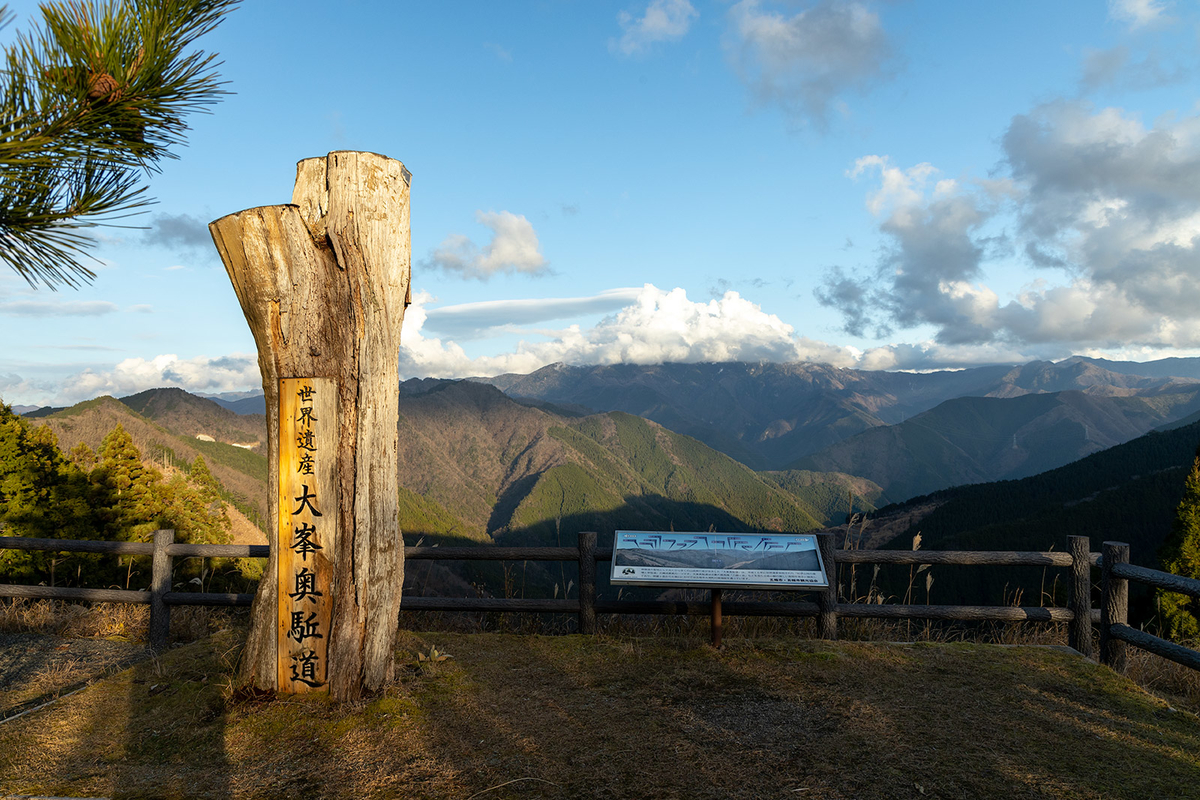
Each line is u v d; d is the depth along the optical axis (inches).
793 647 187.6
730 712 145.3
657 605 201.8
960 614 194.4
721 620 203.9
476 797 109.3
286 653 149.8
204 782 115.7
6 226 86.7
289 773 118.5
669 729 136.3
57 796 111.1
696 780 115.6
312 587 149.7
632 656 181.6
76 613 224.5
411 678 161.3
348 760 122.6
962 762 123.4
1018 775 118.9
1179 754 128.0
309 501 149.9
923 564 198.8
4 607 229.0
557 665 174.4
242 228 145.9
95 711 145.2
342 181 148.3
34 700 156.7
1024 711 147.3
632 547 192.2
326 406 149.8
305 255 148.9
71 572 706.8
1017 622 216.8
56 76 84.7
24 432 788.0
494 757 123.5
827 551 196.7
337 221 148.2
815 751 127.2
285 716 140.0
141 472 901.2
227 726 136.6
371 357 150.3
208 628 215.0
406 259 157.2
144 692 155.3
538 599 206.1
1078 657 182.9
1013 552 195.9
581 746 128.1
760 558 188.2
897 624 228.4
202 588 213.5
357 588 148.8
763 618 221.9
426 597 206.8
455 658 178.1
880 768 120.6
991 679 166.1
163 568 201.2
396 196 153.8
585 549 202.5
